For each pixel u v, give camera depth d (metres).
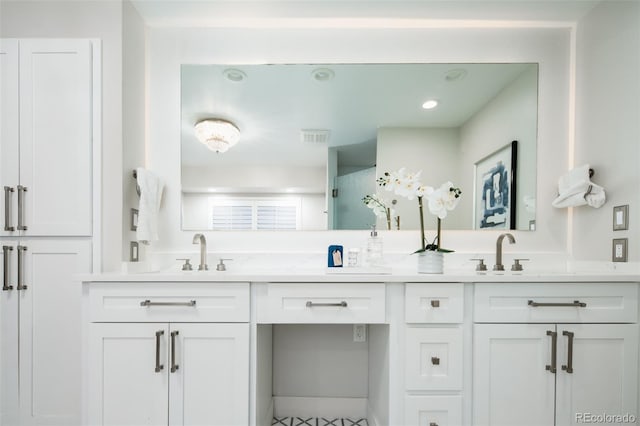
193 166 1.59
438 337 1.09
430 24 1.58
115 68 1.34
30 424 1.24
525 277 1.09
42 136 1.30
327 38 1.59
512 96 1.58
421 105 1.59
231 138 1.60
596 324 1.10
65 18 1.36
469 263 1.53
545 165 1.57
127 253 1.36
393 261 1.55
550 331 1.09
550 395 1.08
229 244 1.57
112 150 1.34
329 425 1.54
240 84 1.60
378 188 1.58
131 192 1.41
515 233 1.56
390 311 1.11
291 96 1.60
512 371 1.09
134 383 1.08
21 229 1.27
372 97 1.60
